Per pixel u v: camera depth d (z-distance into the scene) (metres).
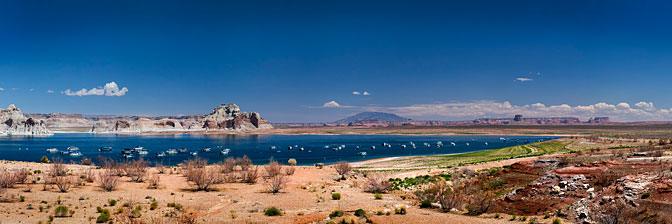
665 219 25.45
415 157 138.38
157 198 38.72
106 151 196.88
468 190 48.56
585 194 35.59
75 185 45.16
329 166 84.38
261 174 64.88
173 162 138.62
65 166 66.56
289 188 50.38
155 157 163.75
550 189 39.78
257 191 46.47
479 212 32.31
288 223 27.34
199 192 44.56
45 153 177.75
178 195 41.53
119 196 38.75
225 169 68.94
